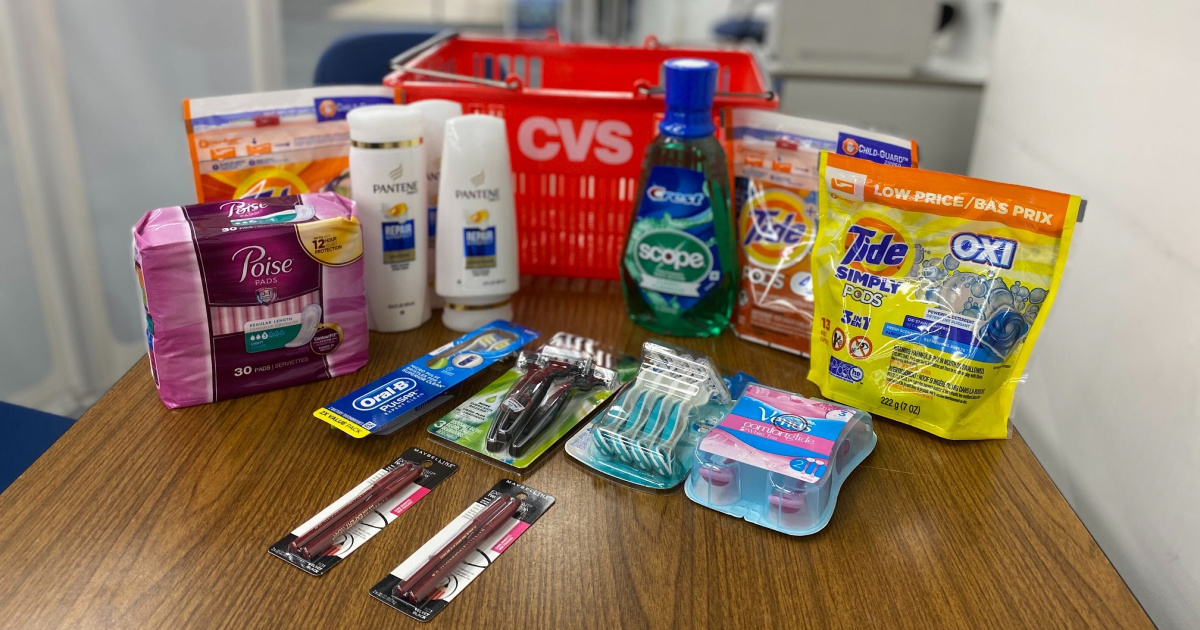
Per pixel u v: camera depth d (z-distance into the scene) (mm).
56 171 1744
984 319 715
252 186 875
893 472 705
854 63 1910
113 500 636
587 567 586
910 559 604
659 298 909
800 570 590
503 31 3695
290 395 786
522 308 992
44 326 1809
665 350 773
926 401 747
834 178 773
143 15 1793
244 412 755
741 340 926
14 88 1623
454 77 964
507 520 628
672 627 539
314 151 904
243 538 602
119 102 1804
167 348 726
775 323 896
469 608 547
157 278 697
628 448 682
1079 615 559
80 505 629
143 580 562
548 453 710
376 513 630
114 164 1839
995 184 699
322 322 792
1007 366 724
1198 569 743
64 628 524
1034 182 1307
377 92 932
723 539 617
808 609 557
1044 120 1284
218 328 740
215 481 662
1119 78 1020
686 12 2988
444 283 894
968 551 615
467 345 842
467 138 835
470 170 844
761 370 864
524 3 3246
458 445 711
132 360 2018
